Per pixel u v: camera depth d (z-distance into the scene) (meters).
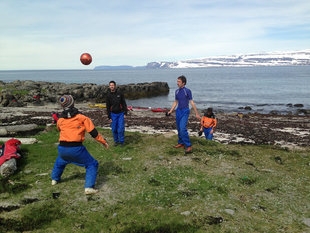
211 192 5.04
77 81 108.44
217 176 5.87
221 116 24.53
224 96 48.69
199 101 41.78
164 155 7.27
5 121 13.82
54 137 9.20
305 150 8.65
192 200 4.69
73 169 6.13
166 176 5.80
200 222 3.95
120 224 3.89
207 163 6.75
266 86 69.44
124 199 4.71
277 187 5.45
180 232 3.70
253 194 5.07
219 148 8.17
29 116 16.56
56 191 4.95
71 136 4.62
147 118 20.44
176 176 5.82
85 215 4.14
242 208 4.48
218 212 4.29
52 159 6.74
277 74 148.88
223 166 6.57
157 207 4.44
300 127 17.67
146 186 5.28
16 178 5.50
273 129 16.67
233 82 88.19
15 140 6.79
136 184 5.38
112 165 6.47
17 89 38.16
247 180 5.70
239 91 57.62
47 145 8.05
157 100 44.75
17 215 4.07
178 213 4.22
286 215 4.31
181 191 5.05
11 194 4.77
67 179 5.53
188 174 5.94
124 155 7.29
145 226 3.83
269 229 3.85
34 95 32.81
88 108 28.47
